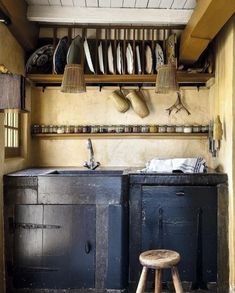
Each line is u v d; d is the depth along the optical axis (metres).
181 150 3.80
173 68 3.03
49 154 3.80
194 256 2.97
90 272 2.89
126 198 2.92
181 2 3.07
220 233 2.97
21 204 2.87
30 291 2.89
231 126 2.91
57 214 2.87
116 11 3.19
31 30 3.31
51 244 2.88
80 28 3.61
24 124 3.53
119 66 3.44
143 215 2.98
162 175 2.97
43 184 2.86
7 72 2.51
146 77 3.39
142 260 2.32
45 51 3.49
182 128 3.65
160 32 3.69
